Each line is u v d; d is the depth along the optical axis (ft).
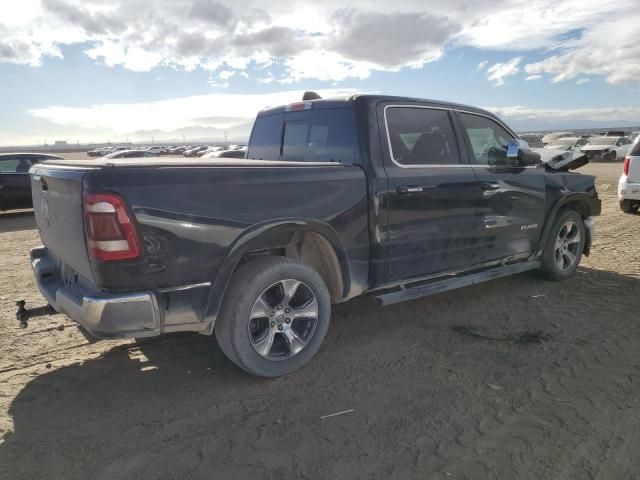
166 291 9.78
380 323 14.92
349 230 12.19
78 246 9.76
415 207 13.32
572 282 18.79
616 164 94.12
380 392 10.80
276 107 15.69
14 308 16.83
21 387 11.20
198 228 9.95
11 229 36.94
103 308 9.24
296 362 11.67
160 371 11.96
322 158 13.67
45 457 8.68
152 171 9.50
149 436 9.30
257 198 10.69
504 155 16.46
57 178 10.19
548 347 12.96
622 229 29.35
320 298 11.78
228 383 11.33
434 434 9.23
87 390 11.07
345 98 13.24
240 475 8.20
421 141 13.91
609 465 8.26
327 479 8.07
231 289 10.80
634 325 14.35
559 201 17.72
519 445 8.84
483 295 17.39
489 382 11.15
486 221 15.30
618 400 10.30
